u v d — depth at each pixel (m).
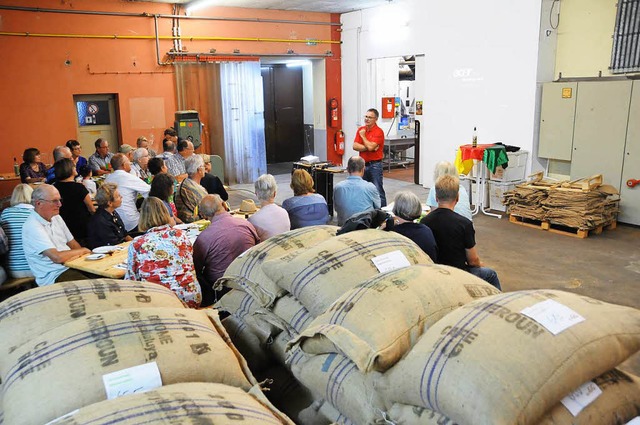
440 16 8.23
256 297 1.94
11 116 7.61
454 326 1.32
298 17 9.99
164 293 1.88
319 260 1.80
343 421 1.55
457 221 3.09
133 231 4.74
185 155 6.45
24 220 3.80
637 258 5.03
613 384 1.32
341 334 1.43
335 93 10.80
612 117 6.16
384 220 2.73
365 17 9.83
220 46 9.23
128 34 8.34
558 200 5.89
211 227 3.15
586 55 6.70
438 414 1.28
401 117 10.98
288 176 10.16
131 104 8.55
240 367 1.56
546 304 1.33
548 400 1.15
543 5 6.75
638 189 6.05
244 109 9.53
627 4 6.00
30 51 7.61
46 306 1.65
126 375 1.33
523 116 7.20
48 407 1.26
